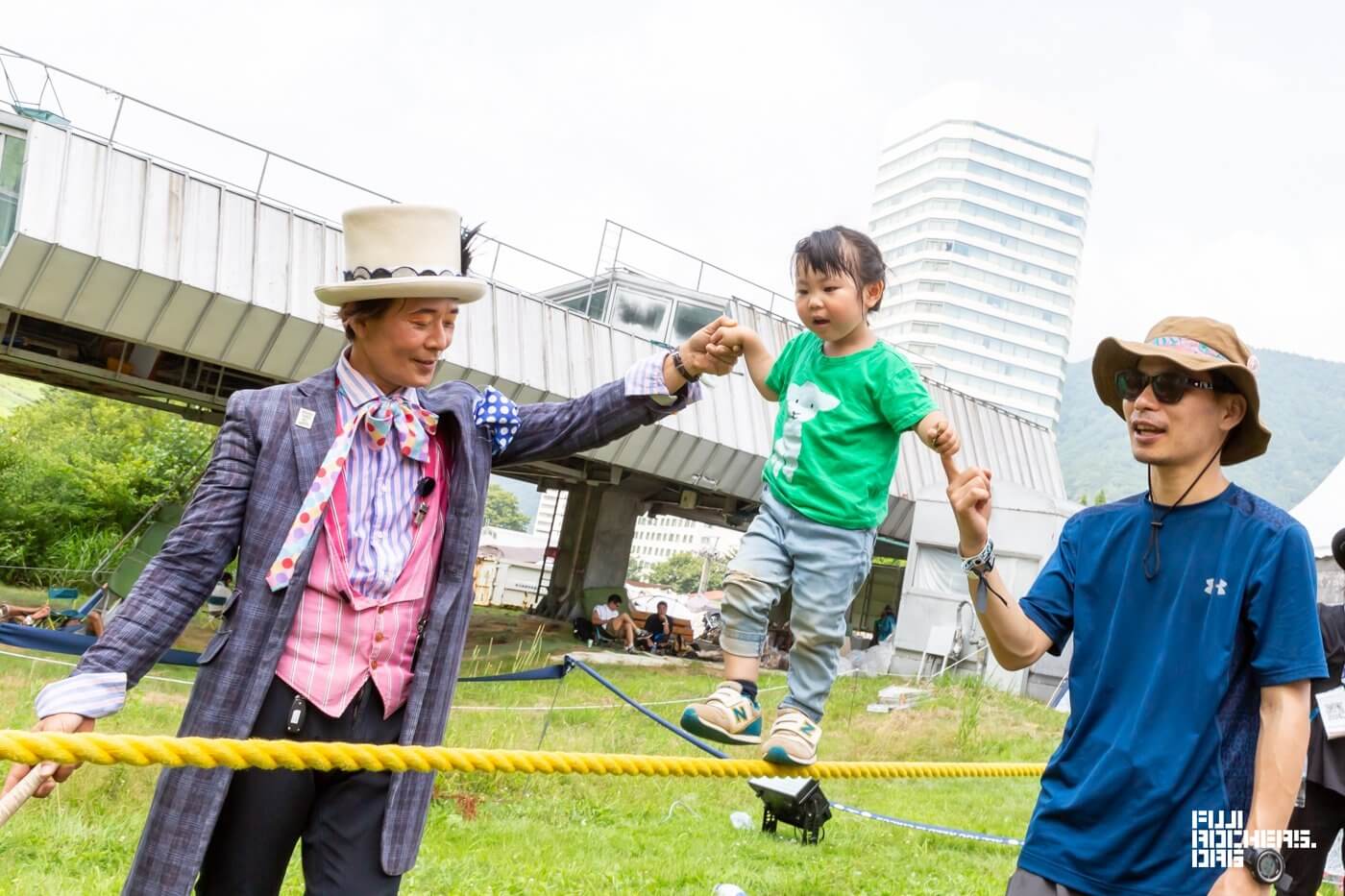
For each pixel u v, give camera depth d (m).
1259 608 2.56
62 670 11.20
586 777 9.88
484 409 2.83
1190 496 2.76
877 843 8.91
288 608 2.48
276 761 2.23
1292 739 2.47
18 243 14.33
